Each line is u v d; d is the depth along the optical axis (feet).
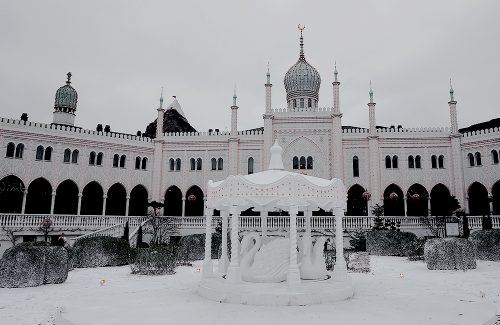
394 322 27.55
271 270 37.52
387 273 58.65
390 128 119.75
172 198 128.57
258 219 100.53
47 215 93.30
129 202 127.13
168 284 47.98
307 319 28.30
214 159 124.26
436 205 113.29
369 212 112.68
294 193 36.29
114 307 32.99
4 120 102.12
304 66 139.85
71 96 149.07
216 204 40.68
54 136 109.19
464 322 27.78
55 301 39.75
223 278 40.37
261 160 121.19
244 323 27.30
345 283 37.65
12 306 37.42
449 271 59.47
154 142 125.70
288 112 121.90
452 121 115.65
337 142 117.80
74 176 111.14
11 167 102.06
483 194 112.98
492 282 49.52
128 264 72.79
